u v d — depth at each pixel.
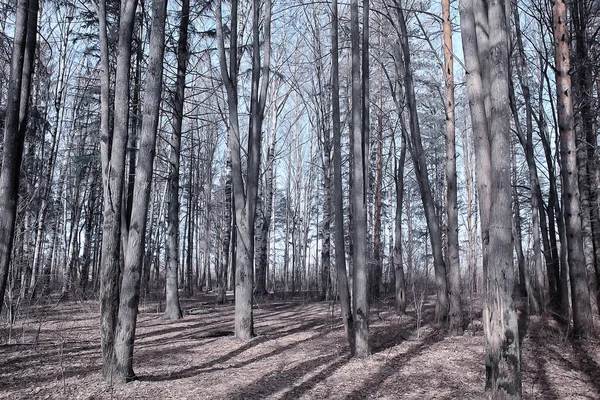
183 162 27.33
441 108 20.52
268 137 24.98
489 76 5.17
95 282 18.52
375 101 21.45
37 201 16.47
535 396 6.06
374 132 22.72
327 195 20.34
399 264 14.77
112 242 6.79
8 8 9.67
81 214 27.50
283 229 48.41
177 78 14.65
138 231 6.65
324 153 20.56
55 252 24.62
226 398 5.84
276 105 23.42
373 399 5.90
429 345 9.34
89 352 8.70
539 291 13.41
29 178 14.95
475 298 18.19
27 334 10.48
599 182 13.03
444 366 7.58
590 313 9.46
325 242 20.28
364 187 8.61
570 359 8.05
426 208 12.36
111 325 6.62
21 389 6.11
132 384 6.41
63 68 20.50
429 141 24.97
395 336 10.32
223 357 8.28
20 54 6.77
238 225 10.34
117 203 6.89
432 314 14.29
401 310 14.45
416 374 7.09
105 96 7.20
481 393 6.07
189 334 10.84
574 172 9.87
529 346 9.10
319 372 7.21
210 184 31.84
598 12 12.56
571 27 12.66
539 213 14.68
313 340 9.88
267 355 8.44
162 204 28.86
